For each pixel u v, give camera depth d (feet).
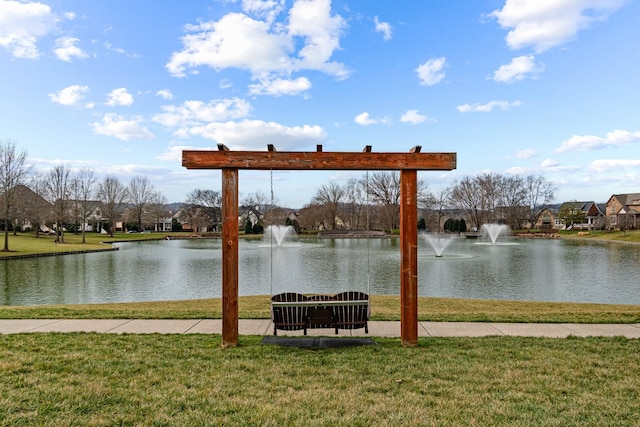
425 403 13.82
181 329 25.67
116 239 205.87
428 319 28.73
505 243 165.27
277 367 17.65
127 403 13.55
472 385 15.53
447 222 262.88
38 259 108.78
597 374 16.74
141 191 304.09
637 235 185.88
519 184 282.56
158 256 119.65
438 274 73.15
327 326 22.91
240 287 62.08
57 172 191.11
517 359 18.93
